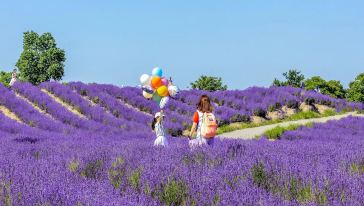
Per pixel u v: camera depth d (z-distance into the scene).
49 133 22.16
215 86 55.88
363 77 43.19
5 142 14.48
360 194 4.84
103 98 31.83
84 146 11.85
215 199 4.98
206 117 10.01
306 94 38.84
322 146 10.71
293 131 24.31
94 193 5.11
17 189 5.22
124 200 4.75
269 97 37.12
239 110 34.44
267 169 6.17
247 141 14.23
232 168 6.40
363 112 39.97
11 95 29.58
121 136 23.31
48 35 70.06
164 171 6.17
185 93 36.81
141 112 32.50
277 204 4.63
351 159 7.50
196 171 6.37
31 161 7.91
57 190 5.11
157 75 16.03
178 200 5.25
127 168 6.74
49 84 32.72
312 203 4.58
